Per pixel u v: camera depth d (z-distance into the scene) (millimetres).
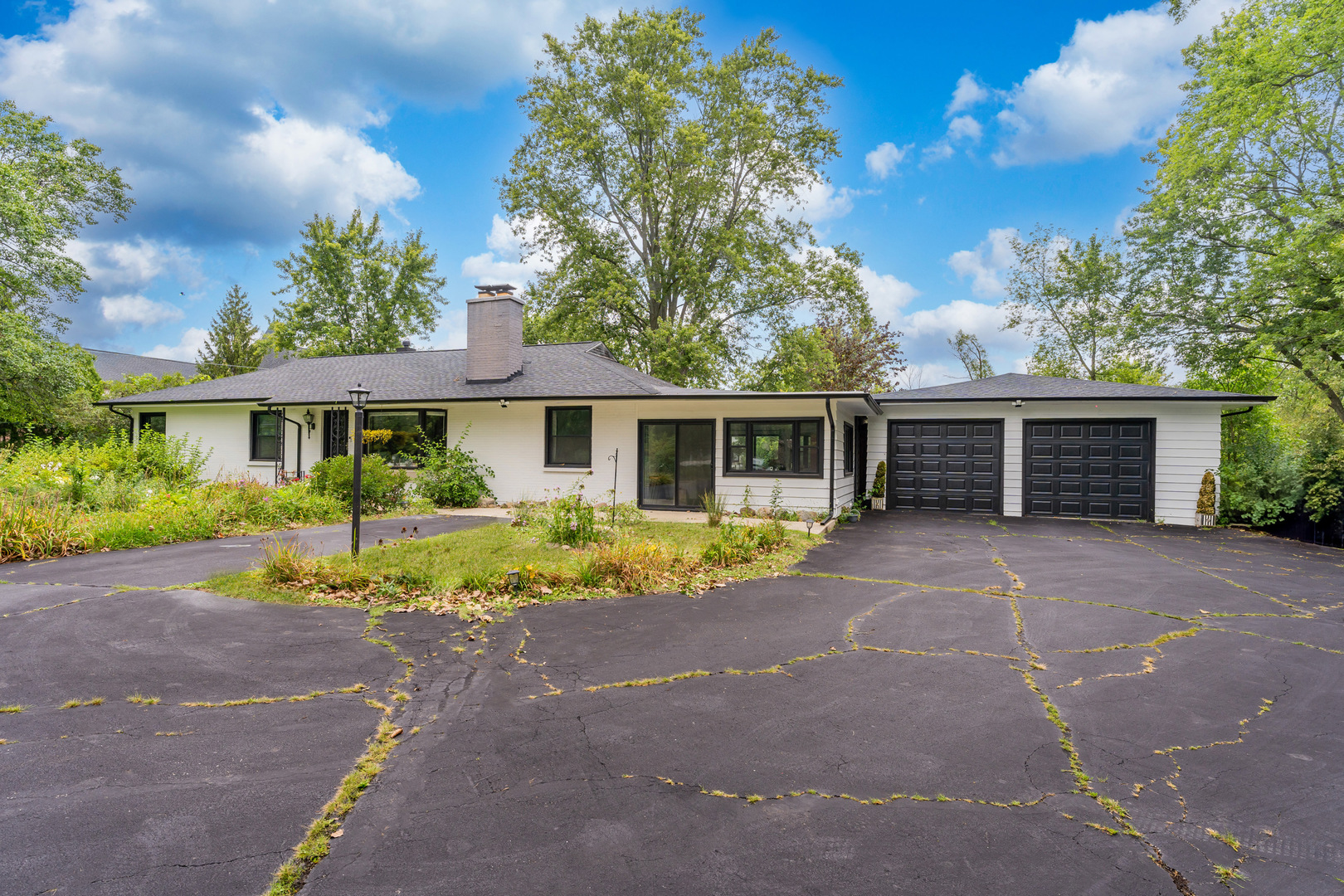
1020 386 15188
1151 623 5625
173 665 4285
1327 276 14422
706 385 25281
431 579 6461
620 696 3875
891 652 4754
